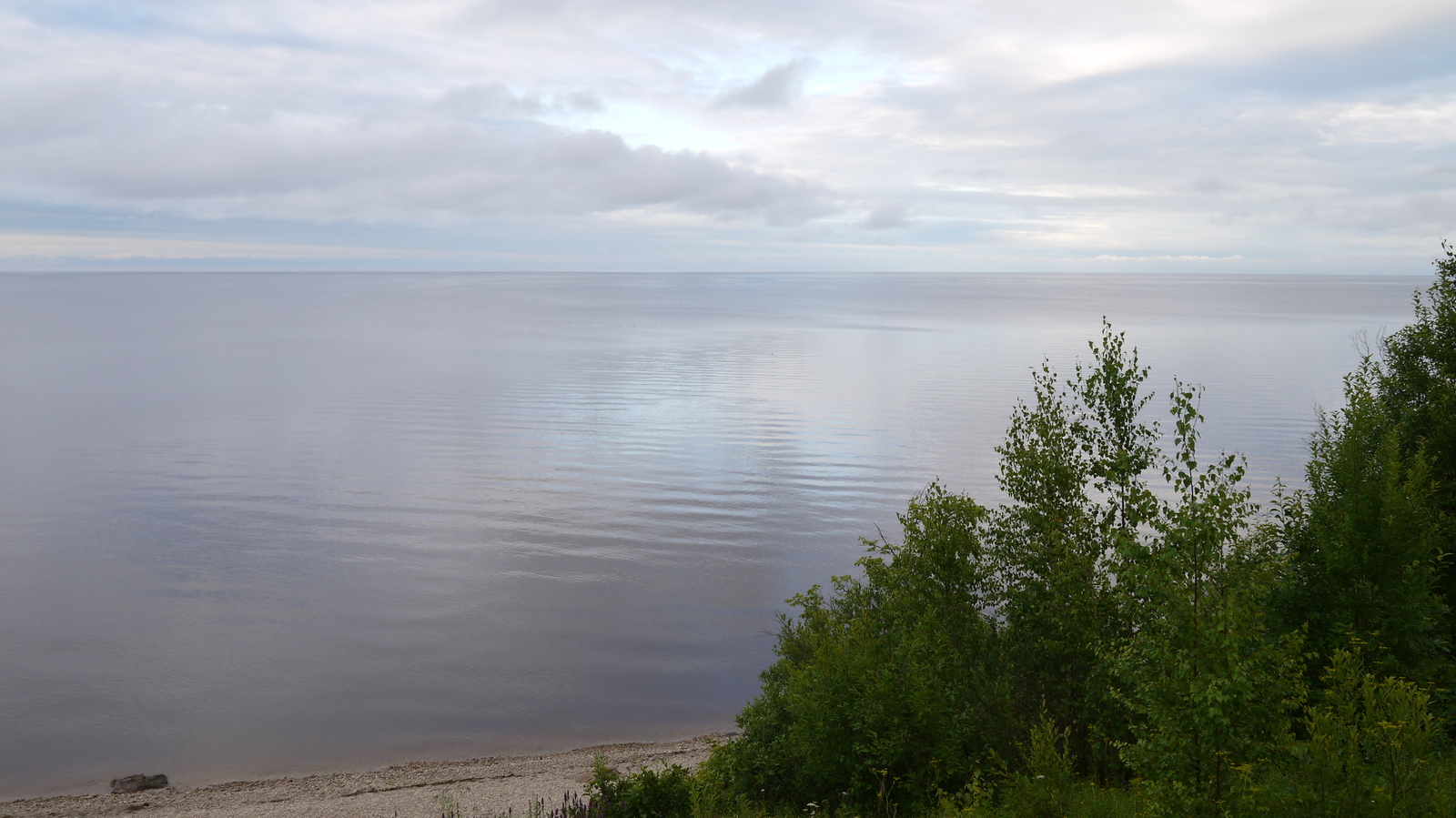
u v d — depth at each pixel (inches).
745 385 3875.5
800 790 477.1
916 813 432.1
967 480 2134.6
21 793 812.6
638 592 1402.6
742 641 1214.9
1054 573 444.5
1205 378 3737.7
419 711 1008.2
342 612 1316.4
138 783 830.5
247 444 2596.0
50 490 2050.9
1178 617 285.6
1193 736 284.7
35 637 1221.1
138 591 1409.9
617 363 4731.8
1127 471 375.6
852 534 1721.2
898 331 6973.4
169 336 6461.6
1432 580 487.8
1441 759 350.9
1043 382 492.4
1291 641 298.4
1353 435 528.1
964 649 490.0
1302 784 313.4
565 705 1022.4
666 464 2320.4
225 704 1019.3
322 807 727.7
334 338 6314.0
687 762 827.4
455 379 4065.0
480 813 687.1
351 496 2001.7
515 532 1723.7
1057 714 452.8
